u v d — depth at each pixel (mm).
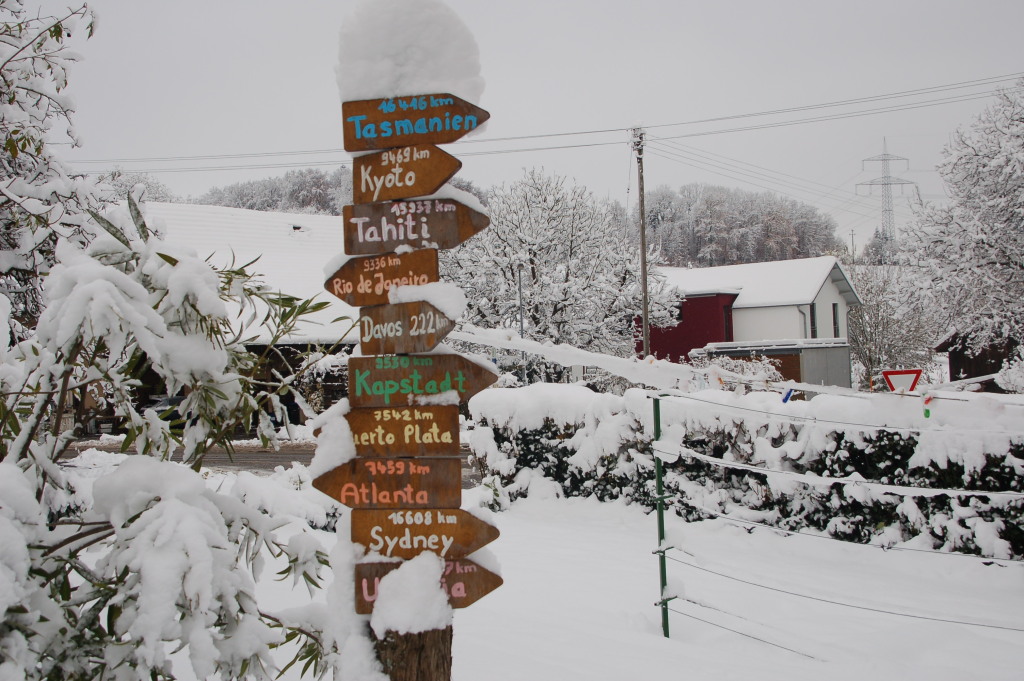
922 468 7949
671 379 6086
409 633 2967
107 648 2637
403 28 3186
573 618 5820
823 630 5934
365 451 3131
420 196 3176
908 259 25422
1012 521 7516
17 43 6496
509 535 8891
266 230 34562
